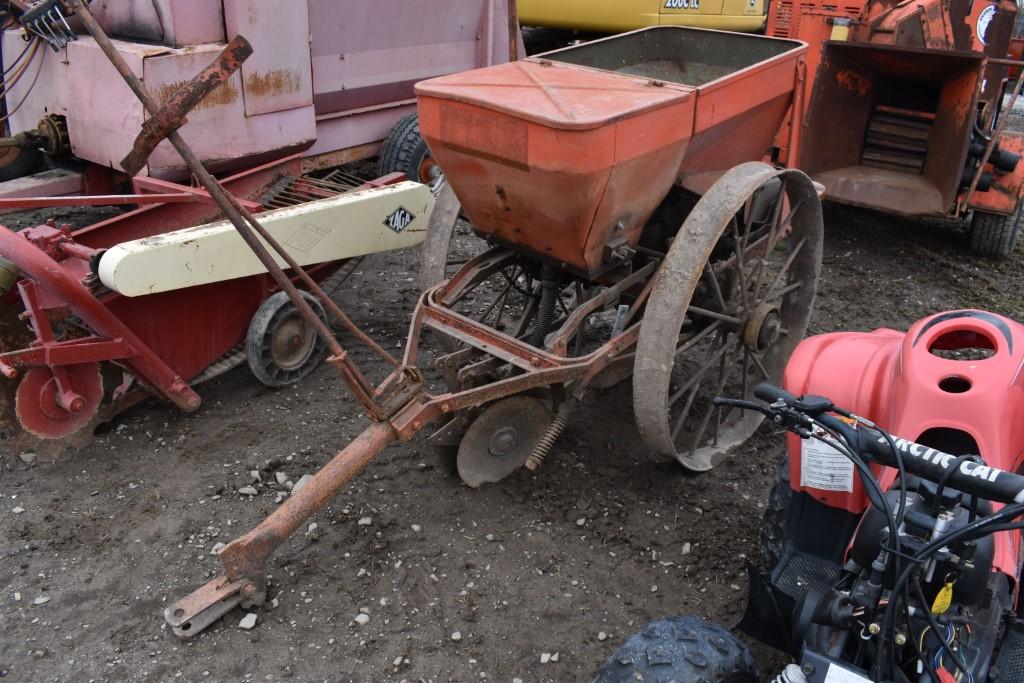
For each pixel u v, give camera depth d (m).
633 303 4.08
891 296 6.13
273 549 3.18
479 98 3.27
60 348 3.70
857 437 2.05
